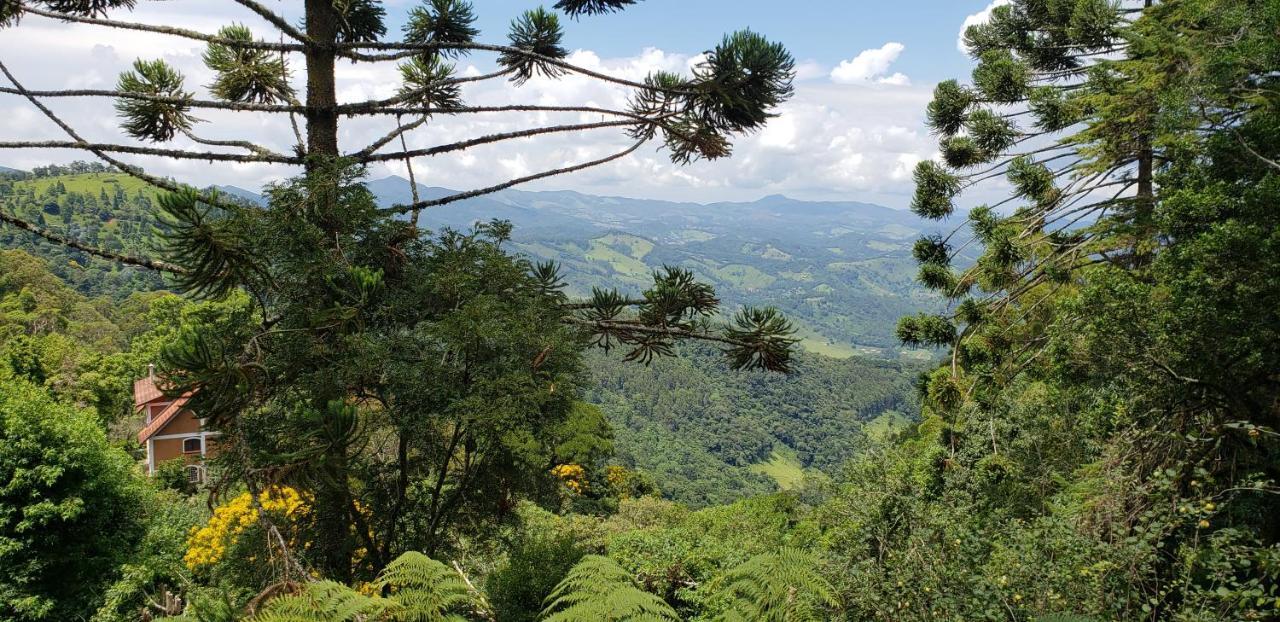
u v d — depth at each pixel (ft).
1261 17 18.84
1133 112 27.94
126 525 42.65
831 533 18.19
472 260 15.26
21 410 39.88
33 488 38.22
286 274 12.59
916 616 11.54
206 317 13.44
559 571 17.81
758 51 12.43
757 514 43.21
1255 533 12.39
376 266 14.16
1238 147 17.54
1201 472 11.76
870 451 17.30
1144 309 16.38
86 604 37.96
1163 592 10.34
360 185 13.64
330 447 10.34
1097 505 14.88
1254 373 14.90
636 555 26.37
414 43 13.76
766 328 13.80
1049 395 25.32
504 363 13.85
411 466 17.01
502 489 17.61
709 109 13.98
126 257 10.28
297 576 9.80
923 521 13.79
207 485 12.63
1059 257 32.42
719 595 19.60
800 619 11.42
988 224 35.65
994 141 36.68
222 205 11.50
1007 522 15.87
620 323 14.93
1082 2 33.42
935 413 40.81
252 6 12.56
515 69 16.07
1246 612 9.27
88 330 182.39
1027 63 39.42
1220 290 15.07
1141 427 16.67
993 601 11.05
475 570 20.26
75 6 14.16
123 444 96.07
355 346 12.50
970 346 35.24
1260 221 15.17
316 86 14.26
